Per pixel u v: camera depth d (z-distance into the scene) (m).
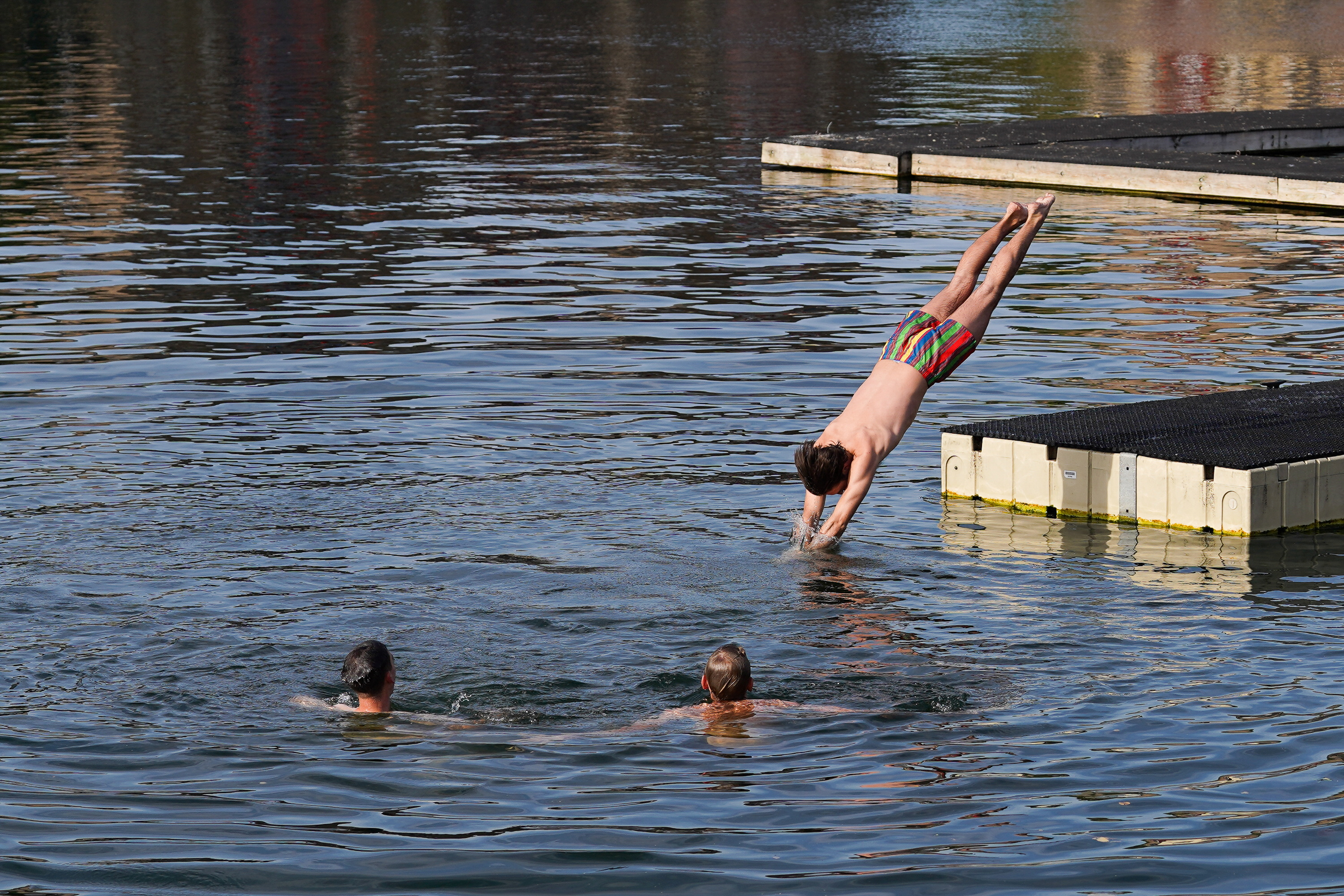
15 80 131.62
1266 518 30.77
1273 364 43.59
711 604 26.25
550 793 18.89
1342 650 23.89
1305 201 74.31
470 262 61.06
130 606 25.67
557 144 97.12
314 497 31.80
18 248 63.16
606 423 37.78
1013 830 17.81
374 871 16.84
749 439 36.59
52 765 19.62
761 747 20.33
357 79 134.62
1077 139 89.38
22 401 39.53
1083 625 25.19
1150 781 19.09
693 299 53.88
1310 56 156.12
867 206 75.38
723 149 95.31
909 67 147.12
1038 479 32.38
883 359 31.25
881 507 32.50
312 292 55.16
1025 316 50.75
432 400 40.03
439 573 27.58
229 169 85.44
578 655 24.00
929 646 24.25
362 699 21.69
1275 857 17.08
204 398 40.12
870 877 16.69
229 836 17.66
